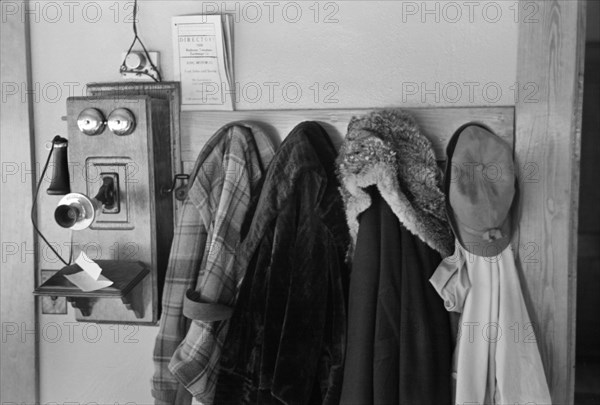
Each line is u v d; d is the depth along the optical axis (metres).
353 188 1.37
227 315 1.47
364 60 1.54
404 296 1.38
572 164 1.46
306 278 1.42
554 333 1.49
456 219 1.43
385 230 1.40
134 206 1.53
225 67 1.57
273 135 1.57
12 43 1.65
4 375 1.73
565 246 1.47
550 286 1.48
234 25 1.58
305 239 1.43
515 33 1.49
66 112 1.66
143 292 1.56
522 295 1.47
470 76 1.51
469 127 1.46
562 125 1.46
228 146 1.53
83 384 1.73
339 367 1.43
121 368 1.72
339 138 1.54
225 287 1.49
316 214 1.43
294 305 1.41
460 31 1.51
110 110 1.51
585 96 2.85
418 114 1.51
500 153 1.42
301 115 1.55
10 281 1.70
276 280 1.44
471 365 1.41
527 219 1.48
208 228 1.53
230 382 1.49
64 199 1.45
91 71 1.65
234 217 1.51
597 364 2.81
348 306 1.43
